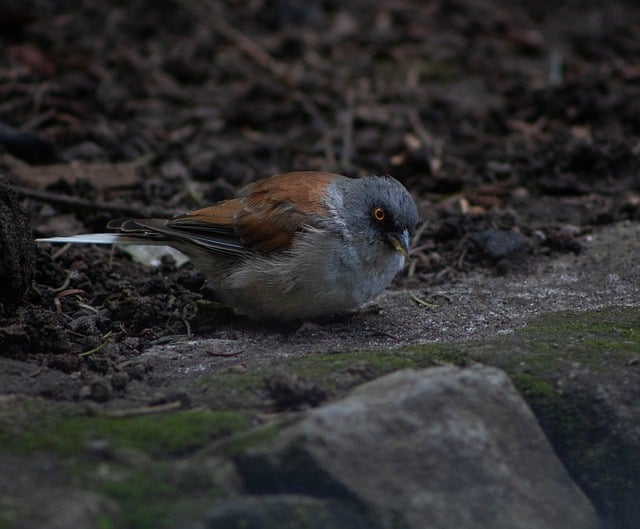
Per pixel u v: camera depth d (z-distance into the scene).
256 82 19.83
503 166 16.56
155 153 17.05
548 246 13.44
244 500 6.78
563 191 15.80
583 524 7.85
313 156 17.38
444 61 21.73
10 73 18.70
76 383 8.74
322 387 8.38
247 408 8.21
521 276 12.66
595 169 16.33
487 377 8.23
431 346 9.45
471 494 7.40
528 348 9.23
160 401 8.30
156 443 7.43
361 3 24.58
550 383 8.61
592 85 19.16
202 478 6.96
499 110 18.58
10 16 20.62
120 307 10.93
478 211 15.13
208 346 9.95
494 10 24.58
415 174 16.66
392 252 10.81
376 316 11.13
